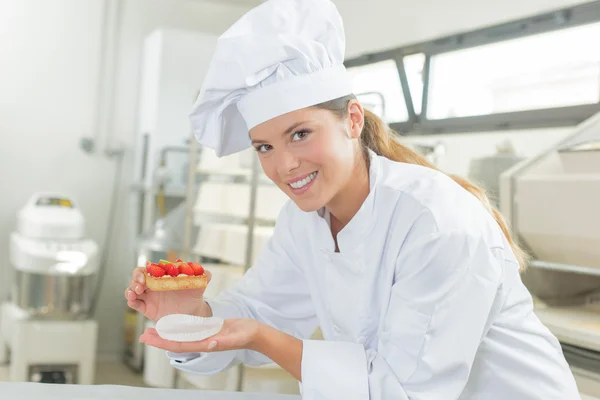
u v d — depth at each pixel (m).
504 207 2.07
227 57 0.96
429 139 3.05
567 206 1.88
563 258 1.97
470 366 0.90
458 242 0.91
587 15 2.16
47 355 3.44
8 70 4.10
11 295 4.01
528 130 2.54
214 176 3.30
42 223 3.54
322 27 0.99
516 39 2.47
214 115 1.07
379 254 1.04
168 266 1.06
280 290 1.30
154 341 0.89
